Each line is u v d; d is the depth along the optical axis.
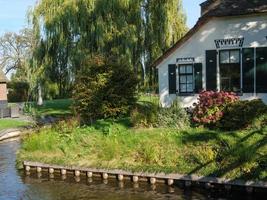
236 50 20.19
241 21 19.98
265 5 19.47
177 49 21.53
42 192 15.02
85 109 22.20
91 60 22.98
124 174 16.00
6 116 36.44
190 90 21.41
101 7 31.23
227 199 13.49
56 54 33.00
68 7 32.03
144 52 31.42
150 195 14.24
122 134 18.06
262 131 15.68
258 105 16.70
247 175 14.02
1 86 46.94
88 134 19.11
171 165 15.70
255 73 19.77
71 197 14.34
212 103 17.42
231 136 15.80
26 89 57.78
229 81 20.42
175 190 14.70
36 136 20.08
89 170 16.70
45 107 39.34
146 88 31.27
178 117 18.55
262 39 19.61
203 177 14.59
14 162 19.83
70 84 32.25
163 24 31.08
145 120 19.12
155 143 16.81
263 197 13.53
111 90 22.11
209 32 20.72
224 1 21.25
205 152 15.36
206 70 20.91
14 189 15.47
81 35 31.58
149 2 31.59
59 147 18.86
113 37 30.81
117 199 13.96
